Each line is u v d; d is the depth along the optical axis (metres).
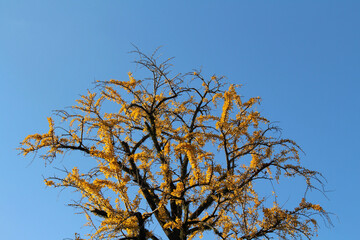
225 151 9.70
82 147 9.68
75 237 8.12
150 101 10.77
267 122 10.21
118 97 10.47
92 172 8.93
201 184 8.98
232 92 10.27
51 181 8.59
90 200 8.70
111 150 9.43
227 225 9.48
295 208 9.27
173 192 9.16
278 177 9.14
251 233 9.21
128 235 8.75
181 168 10.30
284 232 9.12
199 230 9.52
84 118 9.98
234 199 8.91
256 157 9.52
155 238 9.05
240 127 9.89
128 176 8.95
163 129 10.89
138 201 8.90
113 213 8.56
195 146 9.44
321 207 9.05
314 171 9.00
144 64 9.92
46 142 9.37
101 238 8.23
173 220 9.87
